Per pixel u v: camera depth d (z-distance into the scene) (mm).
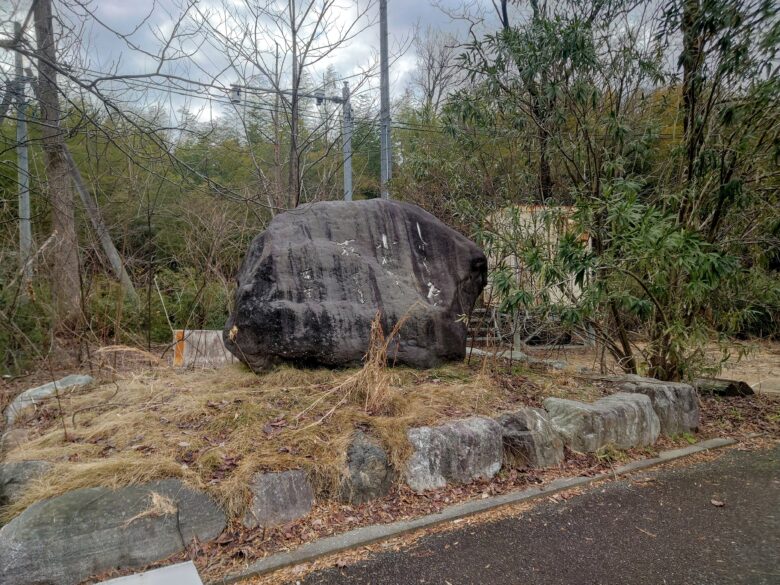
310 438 3180
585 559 2611
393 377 4254
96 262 6012
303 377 4125
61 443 3129
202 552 2527
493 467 3525
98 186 6148
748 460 4156
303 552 2592
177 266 8391
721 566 2559
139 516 2480
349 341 4301
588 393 4598
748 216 5645
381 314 4457
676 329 5156
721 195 5152
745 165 5316
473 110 5902
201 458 2902
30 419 3646
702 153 5152
